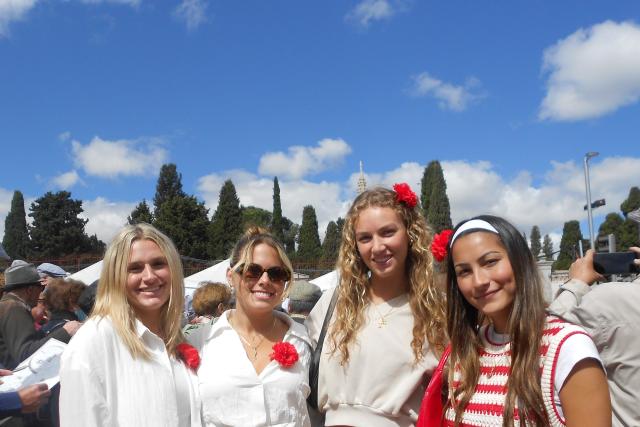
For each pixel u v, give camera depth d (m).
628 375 2.89
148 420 2.64
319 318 3.56
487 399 2.34
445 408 2.56
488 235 2.35
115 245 2.88
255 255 3.22
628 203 34.19
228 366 3.02
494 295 2.32
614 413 2.96
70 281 5.32
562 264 28.45
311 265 20.09
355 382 3.05
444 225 48.22
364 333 3.10
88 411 2.48
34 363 3.35
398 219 3.17
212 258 45.25
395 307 3.17
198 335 3.34
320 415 3.36
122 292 2.83
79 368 2.54
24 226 54.59
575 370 2.06
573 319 3.06
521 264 2.29
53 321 5.16
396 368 2.97
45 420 3.84
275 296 3.23
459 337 2.54
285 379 3.06
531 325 2.22
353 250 3.33
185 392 2.88
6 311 4.57
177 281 3.04
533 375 2.16
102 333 2.68
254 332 3.29
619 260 3.33
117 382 2.66
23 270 5.15
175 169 59.16
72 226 45.88
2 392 3.12
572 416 2.04
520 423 2.16
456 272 2.47
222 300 7.04
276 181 63.75
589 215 15.38
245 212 60.03
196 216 45.59
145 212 46.75
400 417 2.97
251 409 2.94
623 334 2.88
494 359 2.40
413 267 3.18
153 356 2.80
